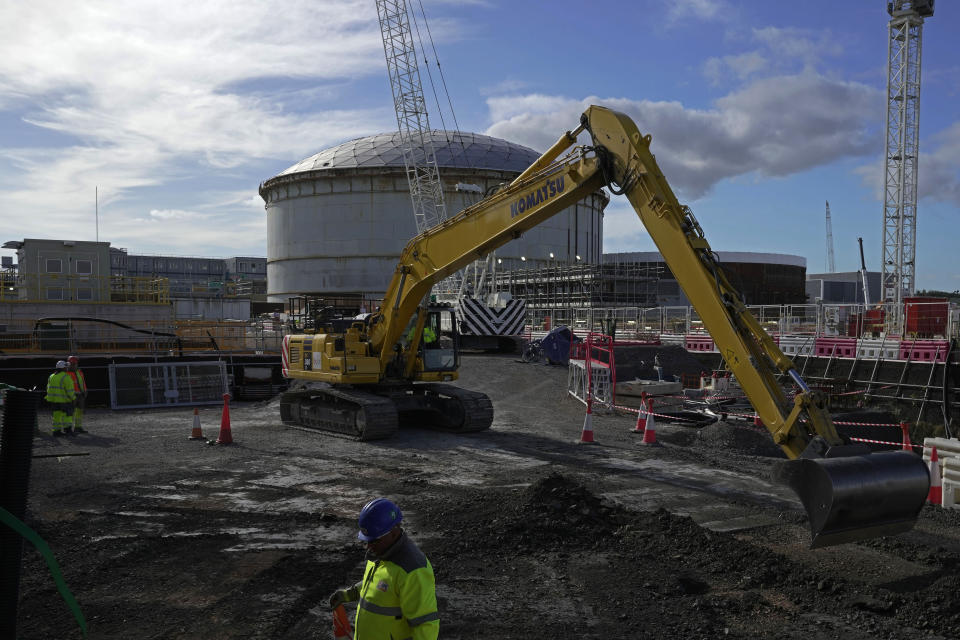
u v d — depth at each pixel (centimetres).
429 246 1463
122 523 905
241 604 643
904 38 5794
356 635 361
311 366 1694
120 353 2681
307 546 809
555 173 1162
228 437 1493
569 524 852
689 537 816
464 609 634
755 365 849
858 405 2688
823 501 663
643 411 1691
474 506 944
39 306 2778
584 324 4753
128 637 577
